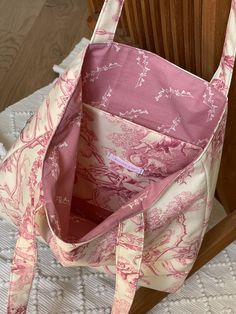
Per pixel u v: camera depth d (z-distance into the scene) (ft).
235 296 3.48
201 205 2.85
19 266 2.92
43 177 2.82
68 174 3.05
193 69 3.06
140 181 3.26
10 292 2.97
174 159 3.10
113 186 3.34
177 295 3.45
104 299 3.37
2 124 4.23
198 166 2.68
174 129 3.03
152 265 3.08
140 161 3.17
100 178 3.33
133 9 3.13
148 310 3.32
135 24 3.23
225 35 2.62
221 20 2.61
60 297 3.33
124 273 2.79
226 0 2.54
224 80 2.71
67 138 2.97
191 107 2.89
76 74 2.79
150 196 2.72
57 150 2.93
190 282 3.51
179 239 2.95
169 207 2.77
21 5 5.82
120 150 3.17
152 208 2.74
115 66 2.94
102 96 3.05
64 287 3.38
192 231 2.93
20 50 5.40
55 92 2.90
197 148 3.00
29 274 2.93
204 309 3.40
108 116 3.05
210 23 2.62
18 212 3.25
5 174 3.18
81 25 5.68
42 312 3.26
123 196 3.37
